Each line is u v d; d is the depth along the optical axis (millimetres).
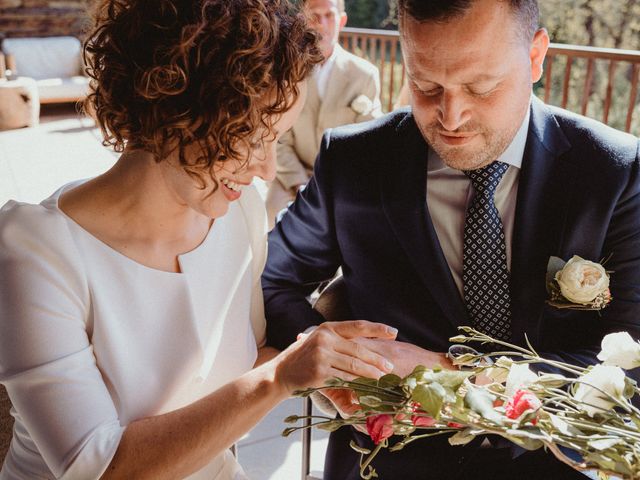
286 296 1645
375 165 1520
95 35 1069
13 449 1280
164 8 993
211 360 1346
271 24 1013
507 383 982
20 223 1125
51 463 1072
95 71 1077
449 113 1250
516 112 1280
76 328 1135
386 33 6148
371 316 1595
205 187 1066
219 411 1094
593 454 846
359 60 3588
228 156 1027
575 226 1424
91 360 1141
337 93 3531
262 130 1062
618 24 9117
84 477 1062
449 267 1525
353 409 1270
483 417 863
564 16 9383
